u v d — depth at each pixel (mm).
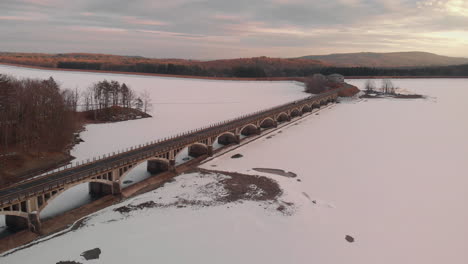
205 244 52938
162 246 51750
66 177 61969
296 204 67688
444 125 147500
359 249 54219
